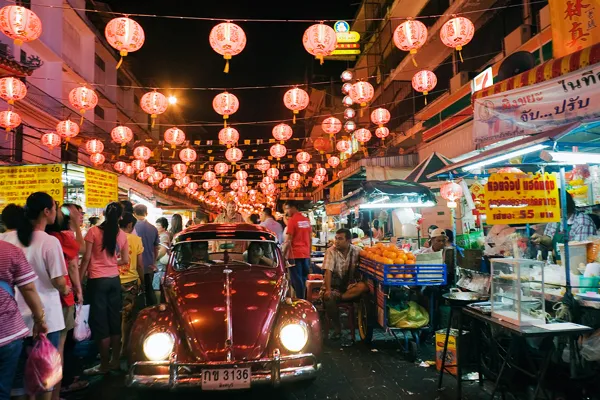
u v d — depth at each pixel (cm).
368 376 520
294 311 459
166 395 461
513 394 429
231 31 742
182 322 430
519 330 351
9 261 311
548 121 494
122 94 3497
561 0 631
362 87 1073
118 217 555
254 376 397
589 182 656
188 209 1797
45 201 382
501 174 544
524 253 613
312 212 2420
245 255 632
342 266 693
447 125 1581
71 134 1268
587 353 379
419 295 646
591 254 463
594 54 473
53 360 336
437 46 1931
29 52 1875
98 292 529
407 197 880
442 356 500
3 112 1102
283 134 1377
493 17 1569
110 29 728
